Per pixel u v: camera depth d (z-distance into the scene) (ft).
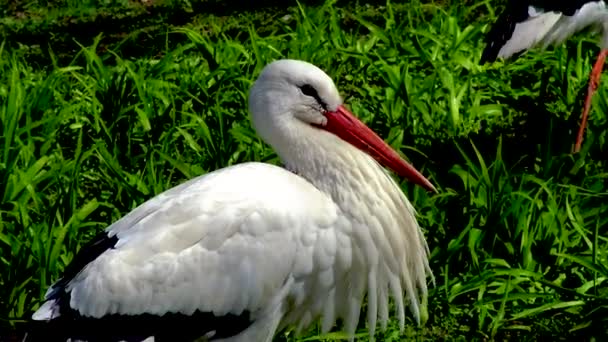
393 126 29.30
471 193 24.76
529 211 24.00
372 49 34.65
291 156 19.58
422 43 34.35
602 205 24.64
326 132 19.74
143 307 18.47
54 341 18.37
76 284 18.51
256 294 18.93
